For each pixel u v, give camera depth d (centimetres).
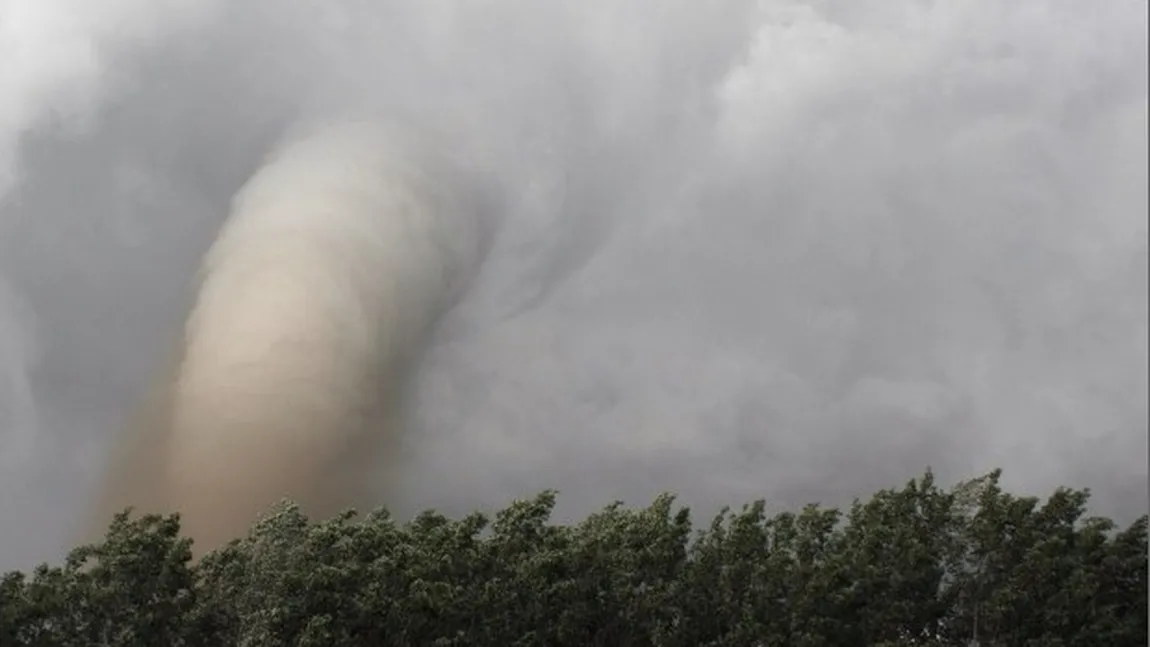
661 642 5528
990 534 5766
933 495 6028
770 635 5491
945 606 5712
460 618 5175
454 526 5453
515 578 5319
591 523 5947
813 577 5522
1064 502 5906
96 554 5025
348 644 4850
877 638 5591
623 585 5488
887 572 5609
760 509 5906
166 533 5047
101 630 4897
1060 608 5572
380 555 5153
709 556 5709
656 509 5891
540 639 5303
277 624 4812
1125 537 5809
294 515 5350
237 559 5256
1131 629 5647
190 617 5009
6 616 4778
